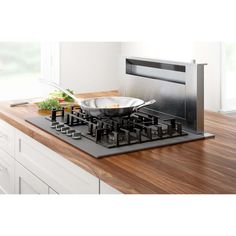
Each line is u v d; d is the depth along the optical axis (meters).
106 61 3.73
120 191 1.49
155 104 2.33
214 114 2.58
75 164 1.81
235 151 1.81
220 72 2.93
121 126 2.04
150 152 1.79
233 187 1.41
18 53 3.60
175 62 2.13
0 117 2.64
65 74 3.55
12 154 2.58
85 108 2.13
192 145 1.90
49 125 2.24
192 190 1.39
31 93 3.68
